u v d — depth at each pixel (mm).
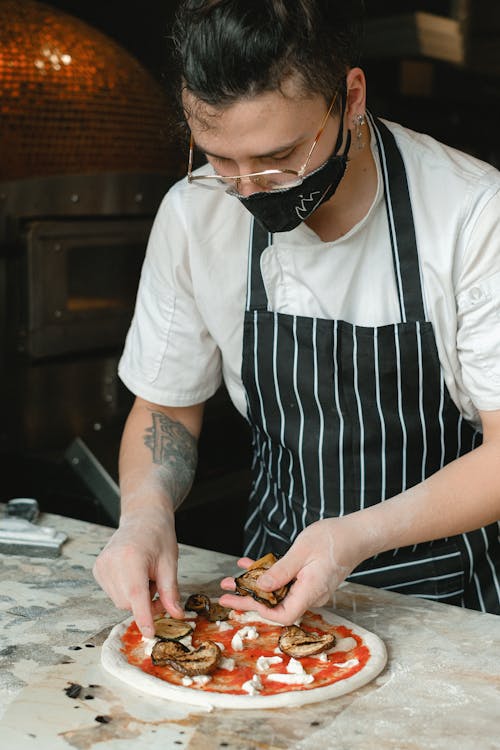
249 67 1304
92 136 2994
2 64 2777
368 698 1324
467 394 1751
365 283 1738
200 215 1798
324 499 1832
